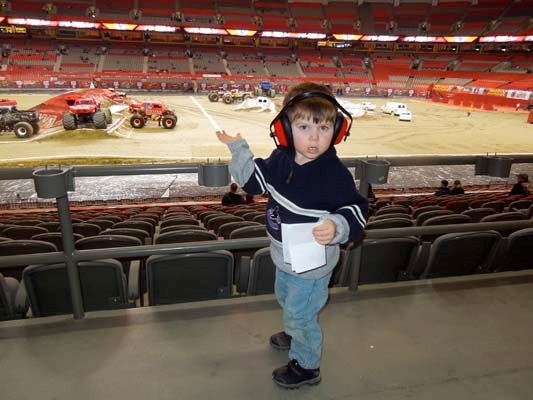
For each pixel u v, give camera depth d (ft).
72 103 63.77
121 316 7.97
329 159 5.16
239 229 11.49
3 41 153.28
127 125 68.74
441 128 83.51
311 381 6.32
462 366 6.91
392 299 8.86
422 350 7.29
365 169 7.92
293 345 6.29
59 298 8.96
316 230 4.85
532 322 8.21
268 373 6.64
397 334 7.72
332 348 7.27
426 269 10.47
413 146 64.80
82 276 8.73
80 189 40.93
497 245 10.50
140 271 10.80
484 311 8.55
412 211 20.24
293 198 5.20
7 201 35.68
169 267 8.81
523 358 7.15
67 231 7.13
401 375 6.66
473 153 60.75
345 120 4.99
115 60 155.02
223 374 6.58
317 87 4.89
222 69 162.50
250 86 142.82
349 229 4.97
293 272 5.65
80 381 6.35
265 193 5.58
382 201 28.84
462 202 21.84
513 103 122.21
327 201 5.16
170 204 36.40
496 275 10.00
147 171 7.29
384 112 103.71
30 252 10.62
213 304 8.46
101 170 7.10
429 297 9.00
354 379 6.55
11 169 6.73
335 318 8.14
